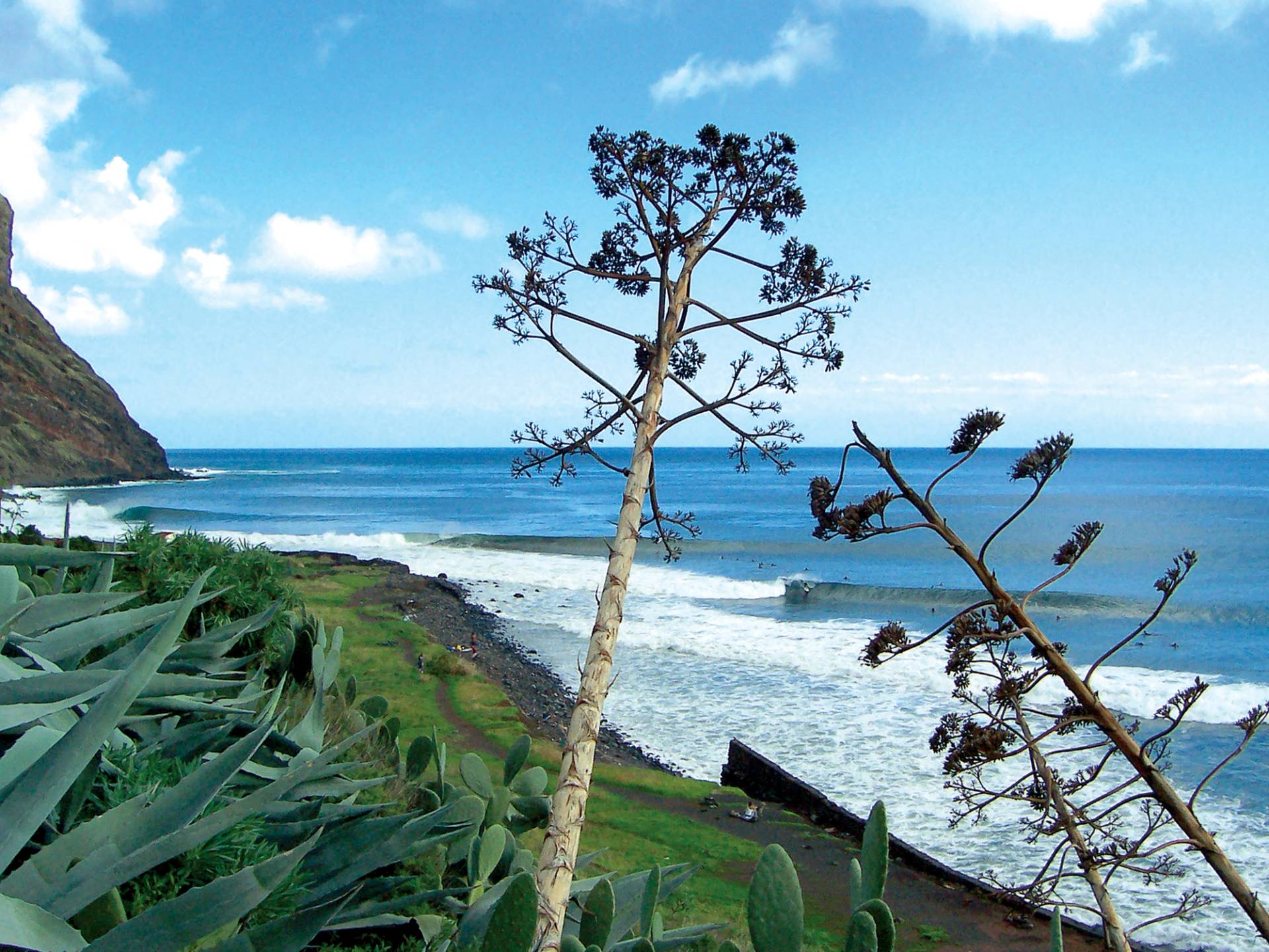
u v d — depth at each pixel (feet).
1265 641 99.55
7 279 373.81
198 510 287.89
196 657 18.39
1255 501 328.70
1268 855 42.47
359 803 18.70
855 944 8.41
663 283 18.97
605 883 12.03
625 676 79.46
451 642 90.94
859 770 55.16
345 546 184.85
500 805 19.98
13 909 6.86
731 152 19.20
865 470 588.09
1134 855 14.46
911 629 101.09
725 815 48.65
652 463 17.02
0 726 9.72
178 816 8.84
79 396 390.83
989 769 53.98
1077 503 326.44
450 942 13.15
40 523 194.59
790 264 18.78
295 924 7.66
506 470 619.26
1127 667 84.84
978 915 38.09
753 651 87.97
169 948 7.28
